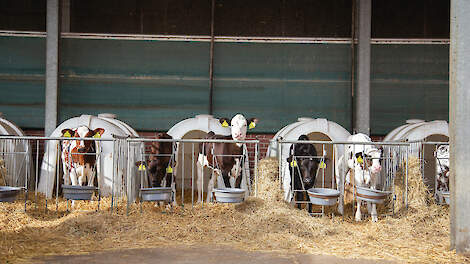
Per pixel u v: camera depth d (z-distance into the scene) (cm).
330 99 945
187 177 938
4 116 933
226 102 944
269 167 636
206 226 551
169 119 943
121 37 945
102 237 513
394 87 940
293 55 950
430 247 487
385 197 589
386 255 455
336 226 568
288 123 943
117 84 941
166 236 516
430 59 943
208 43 950
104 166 746
